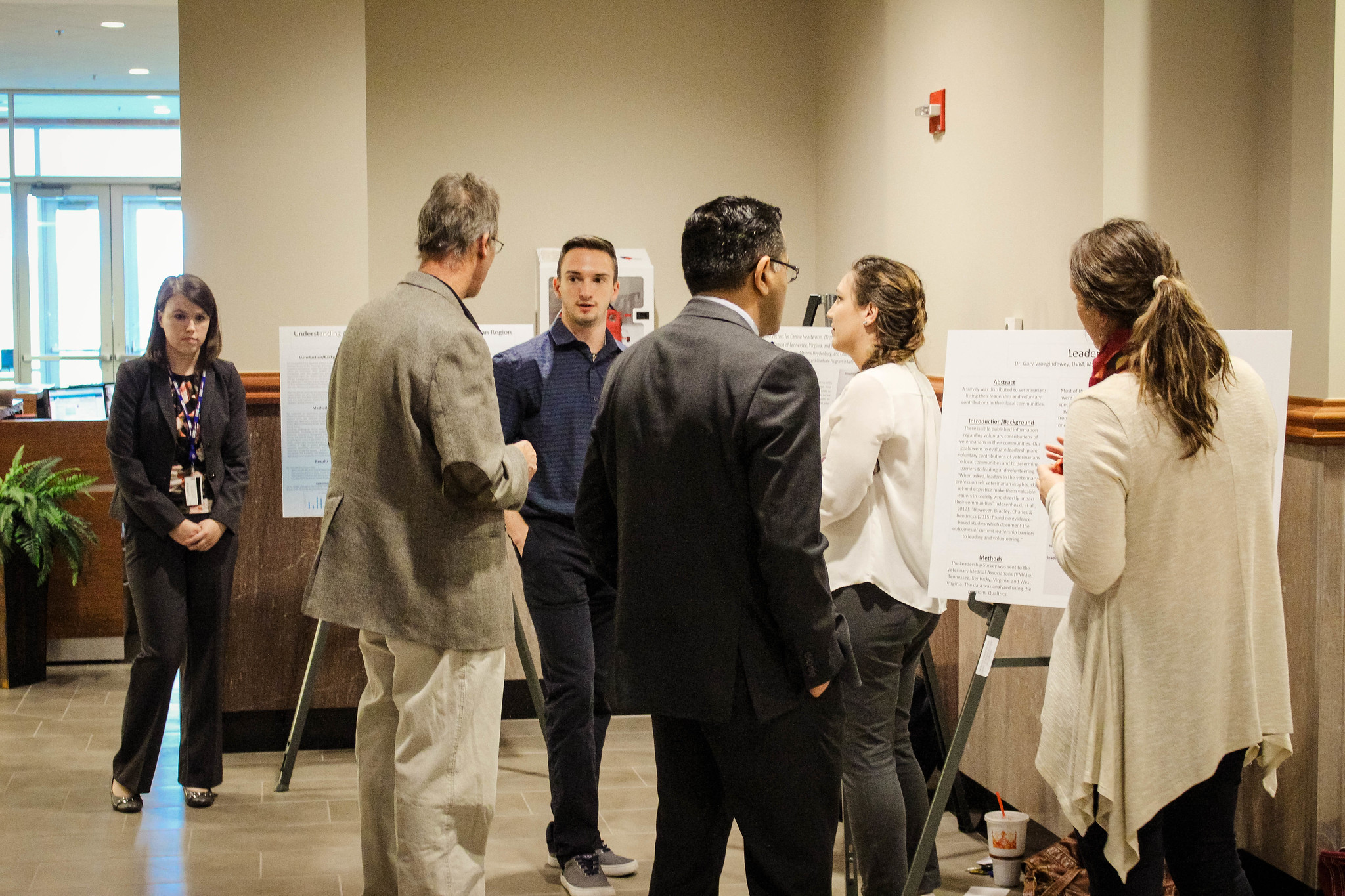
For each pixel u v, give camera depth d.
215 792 3.58
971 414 2.46
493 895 2.85
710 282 1.87
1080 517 1.77
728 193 4.94
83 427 5.42
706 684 1.75
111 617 5.34
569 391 2.98
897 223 4.09
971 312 3.52
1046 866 2.69
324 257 3.99
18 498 4.78
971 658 3.52
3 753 3.96
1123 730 1.81
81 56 9.61
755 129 4.95
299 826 3.30
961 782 3.33
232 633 4.04
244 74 3.94
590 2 4.81
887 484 2.52
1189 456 1.74
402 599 2.22
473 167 4.75
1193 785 1.80
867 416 2.46
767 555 1.70
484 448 2.18
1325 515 2.45
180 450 3.38
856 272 2.64
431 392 2.18
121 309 11.61
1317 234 2.50
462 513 2.24
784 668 1.79
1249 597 1.82
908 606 2.50
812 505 1.71
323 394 3.71
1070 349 2.41
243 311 3.97
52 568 5.22
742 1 4.91
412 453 2.20
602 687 3.00
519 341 3.82
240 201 3.95
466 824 2.28
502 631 2.29
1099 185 2.82
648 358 1.85
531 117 4.79
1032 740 3.15
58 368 11.56
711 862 1.91
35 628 4.97
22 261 11.41
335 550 2.23
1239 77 2.68
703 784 1.90
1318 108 2.49
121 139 11.47
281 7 3.94
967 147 3.52
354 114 3.98
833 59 4.73
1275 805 2.56
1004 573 2.40
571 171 4.82
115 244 11.54
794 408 1.71
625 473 1.83
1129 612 1.79
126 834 3.21
